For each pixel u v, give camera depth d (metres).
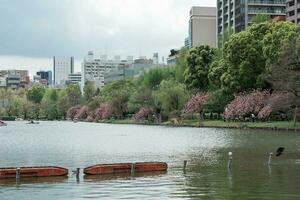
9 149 79.75
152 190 39.47
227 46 134.50
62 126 193.00
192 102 156.75
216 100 147.75
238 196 36.78
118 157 65.62
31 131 148.25
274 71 104.94
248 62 127.19
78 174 46.16
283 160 57.88
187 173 48.38
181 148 77.62
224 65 141.25
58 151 75.31
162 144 86.19
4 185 42.16
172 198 36.31
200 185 41.44
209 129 133.38
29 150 77.69
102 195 37.75
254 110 127.94
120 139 102.19
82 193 38.59
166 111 172.62
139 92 194.25
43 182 43.50
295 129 109.38
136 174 47.81
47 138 110.19
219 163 56.41
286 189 39.25
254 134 102.56
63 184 42.50
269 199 35.72
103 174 47.84
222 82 136.38
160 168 50.38
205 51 161.75
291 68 102.56
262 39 126.06
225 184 41.78
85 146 84.81
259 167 52.12
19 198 37.16
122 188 40.44
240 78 130.38
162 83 181.25
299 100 103.94
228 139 92.38
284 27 121.00
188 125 158.12
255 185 41.12
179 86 169.12
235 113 131.75
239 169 50.84
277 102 107.44
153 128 154.38
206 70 160.12
